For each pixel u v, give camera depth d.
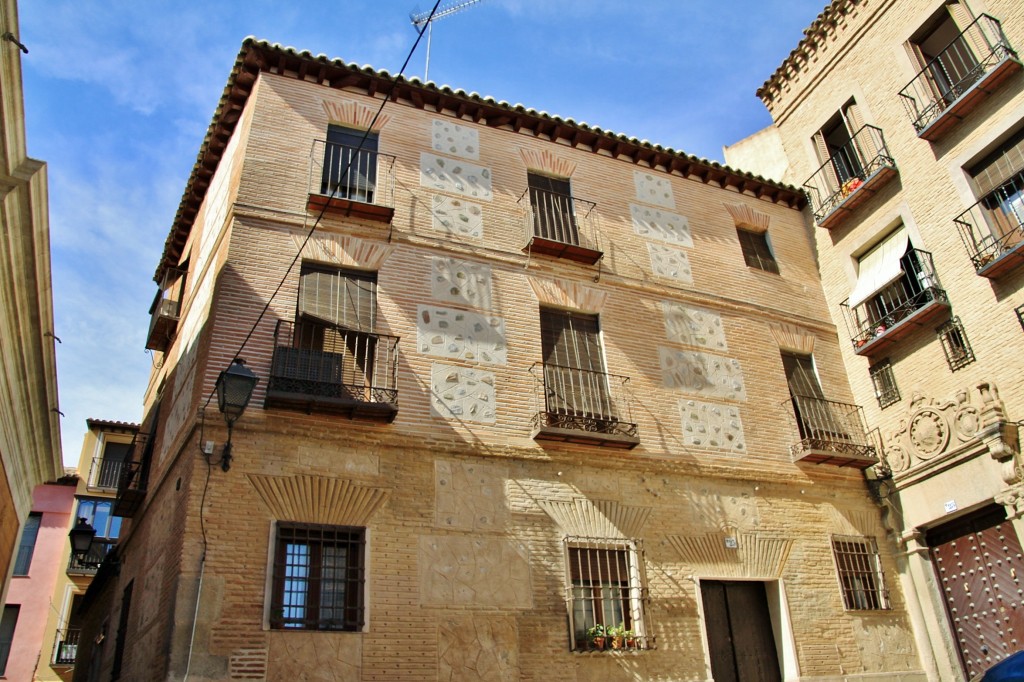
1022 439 12.23
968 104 13.93
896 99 15.70
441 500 10.87
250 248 11.72
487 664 10.04
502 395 12.14
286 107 13.36
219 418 10.18
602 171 15.75
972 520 13.06
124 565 13.52
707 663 11.31
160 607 9.70
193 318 13.08
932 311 13.90
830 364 15.61
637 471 12.41
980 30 14.03
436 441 11.26
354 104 13.98
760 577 12.40
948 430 13.29
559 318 13.57
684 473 12.73
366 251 12.50
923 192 14.79
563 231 14.45
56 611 27.67
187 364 12.41
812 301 16.41
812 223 17.44
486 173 14.43
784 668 12.00
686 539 12.16
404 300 12.29
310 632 9.35
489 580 10.58
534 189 14.72
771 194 17.47
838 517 13.65
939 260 14.29
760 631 12.27
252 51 13.41
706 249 15.85
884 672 12.47
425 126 14.38
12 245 8.40
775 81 18.84
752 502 13.05
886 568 13.59
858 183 16.03
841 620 12.62
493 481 11.32
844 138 17.53
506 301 13.09
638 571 11.50
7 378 10.35
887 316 14.87
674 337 14.20
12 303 9.26
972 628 12.73
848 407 15.12
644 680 10.80
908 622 13.21
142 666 9.95
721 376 14.19
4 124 7.07
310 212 12.49
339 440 10.70
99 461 29.45
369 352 11.68
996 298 13.15
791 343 15.40
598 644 10.66
